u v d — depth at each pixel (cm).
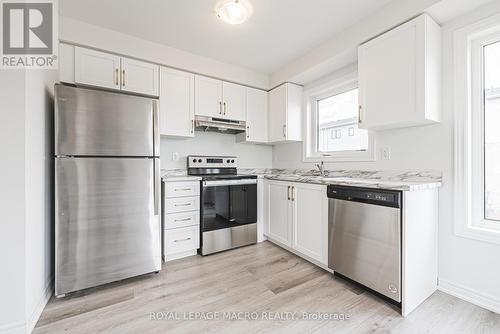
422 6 160
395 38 176
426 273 166
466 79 164
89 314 151
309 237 225
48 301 165
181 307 159
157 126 203
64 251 167
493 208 161
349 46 212
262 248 274
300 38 232
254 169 352
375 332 134
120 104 187
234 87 300
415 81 164
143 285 188
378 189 162
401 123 180
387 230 156
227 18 171
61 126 166
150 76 241
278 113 311
